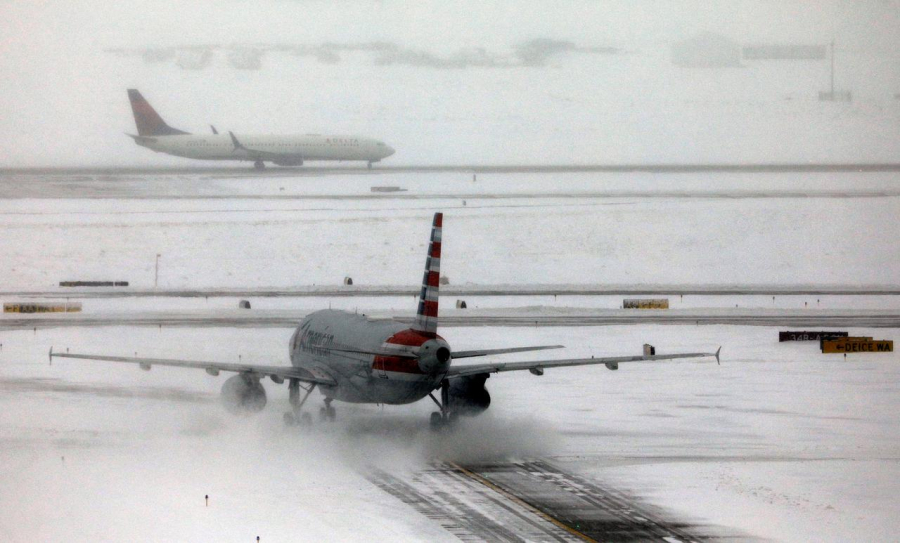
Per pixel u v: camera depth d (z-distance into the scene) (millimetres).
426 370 152000
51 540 119062
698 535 120688
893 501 134625
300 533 120938
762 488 140000
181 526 123188
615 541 118562
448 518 126500
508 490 138375
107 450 159000
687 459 156000
